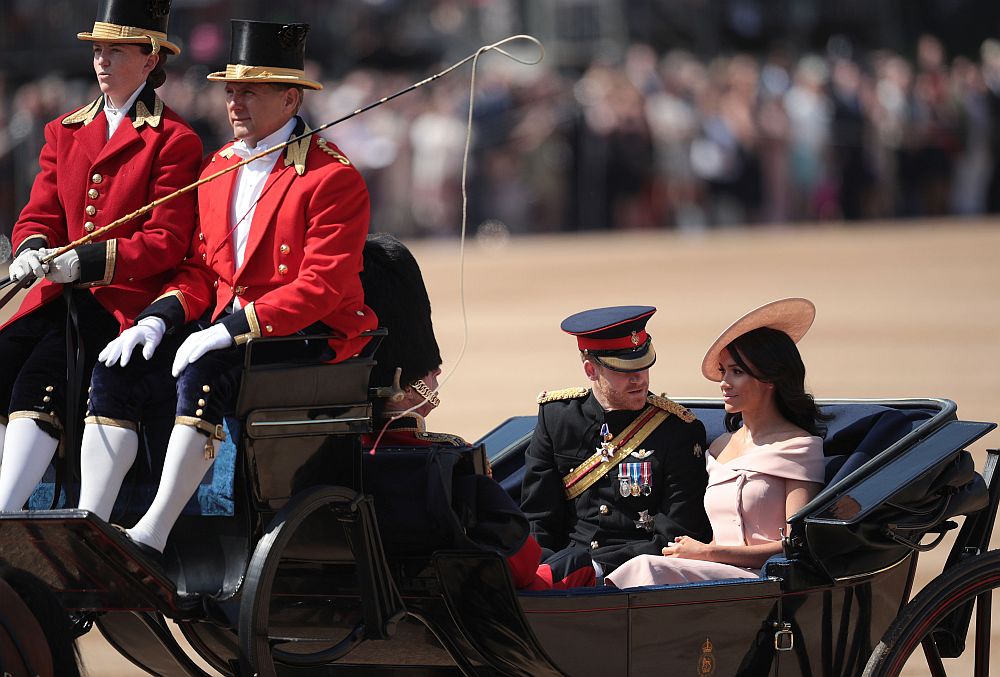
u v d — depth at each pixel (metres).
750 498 19.27
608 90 86.50
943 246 79.06
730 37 95.75
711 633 17.25
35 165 80.44
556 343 55.91
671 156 86.12
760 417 19.84
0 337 16.52
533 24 94.06
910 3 95.38
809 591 17.72
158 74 17.30
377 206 84.75
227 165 16.77
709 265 74.94
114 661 26.44
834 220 87.75
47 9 83.62
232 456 15.59
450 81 88.56
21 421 15.88
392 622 16.09
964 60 91.44
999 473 19.48
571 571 18.67
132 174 16.80
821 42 95.88
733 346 19.59
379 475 16.53
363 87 87.75
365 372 16.39
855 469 18.94
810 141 86.75
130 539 14.89
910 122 88.81
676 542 19.22
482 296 68.75
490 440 22.55
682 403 21.86
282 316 15.54
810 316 19.64
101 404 15.68
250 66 16.41
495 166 85.62
